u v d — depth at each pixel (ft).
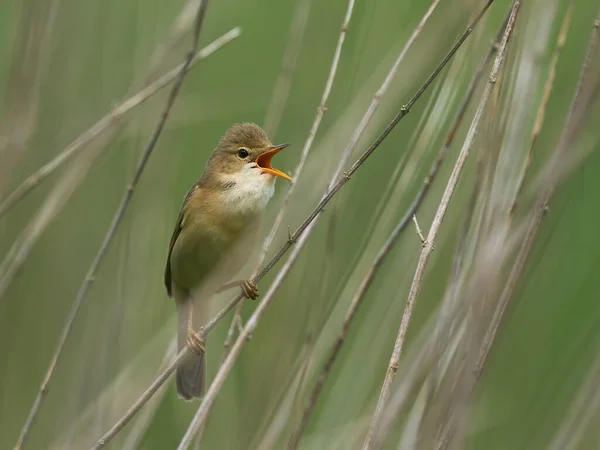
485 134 21.34
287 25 33.50
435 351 20.33
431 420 19.61
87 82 29.37
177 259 26.40
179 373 25.98
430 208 25.08
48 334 29.19
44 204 25.44
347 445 23.86
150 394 21.20
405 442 20.25
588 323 28.45
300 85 28.76
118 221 22.81
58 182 25.67
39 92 27.07
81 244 29.60
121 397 25.39
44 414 28.40
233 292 30.60
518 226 20.04
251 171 25.63
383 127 27.04
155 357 26.66
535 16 21.34
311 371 24.67
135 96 24.81
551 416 27.25
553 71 20.74
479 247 20.51
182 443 20.49
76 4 29.14
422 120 23.36
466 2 25.52
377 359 25.03
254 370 26.11
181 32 26.61
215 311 30.25
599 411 23.91
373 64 27.50
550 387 28.09
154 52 28.53
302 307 25.76
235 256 26.07
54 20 27.40
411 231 25.30
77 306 22.33
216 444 25.84
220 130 31.63
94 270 22.52
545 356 29.04
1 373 28.81
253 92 32.27
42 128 28.66
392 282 25.48
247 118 32.04
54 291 29.37
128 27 30.27
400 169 25.30
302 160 23.53
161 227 28.30
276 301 26.18
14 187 26.78
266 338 25.99
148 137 29.14
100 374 26.66
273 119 26.43
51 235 29.86
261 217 25.76
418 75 26.22
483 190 20.89
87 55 29.40
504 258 19.66
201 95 31.12
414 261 25.05
